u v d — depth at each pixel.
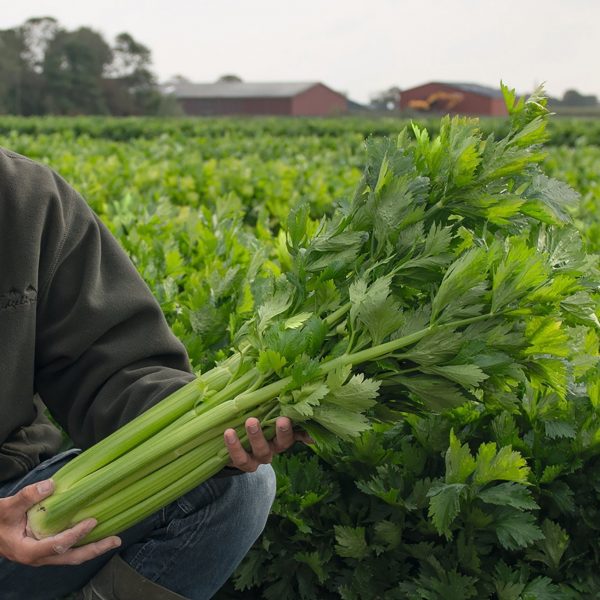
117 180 7.02
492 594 2.46
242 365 1.79
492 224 1.94
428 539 2.52
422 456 2.50
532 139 1.88
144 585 1.98
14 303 1.97
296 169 9.02
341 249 1.84
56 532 1.79
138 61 114.62
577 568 2.43
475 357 1.72
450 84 118.50
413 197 1.84
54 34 108.56
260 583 2.67
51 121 30.19
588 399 2.48
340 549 2.48
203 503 1.96
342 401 1.69
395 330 1.75
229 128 30.73
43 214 2.02
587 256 1.92
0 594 2.01
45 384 2.07
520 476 2.15
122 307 2.04
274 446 1.78
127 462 1.77
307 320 1.81
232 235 3.91
